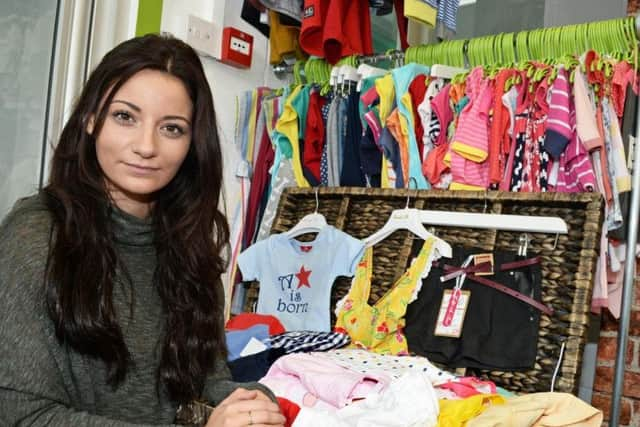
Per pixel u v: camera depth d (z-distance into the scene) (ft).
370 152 7.20
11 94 6.13
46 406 2.78
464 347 5.74
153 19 7.41
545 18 10.22
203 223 3.58
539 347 5.54
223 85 8.21
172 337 3.38
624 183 5.86
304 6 7.39
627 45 6.16
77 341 2.92
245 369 5.53
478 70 6.47
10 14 6.11
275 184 7.69
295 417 4.43
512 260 5.81
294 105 7.63
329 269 6.63
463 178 6.36
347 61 7.72
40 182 6.36
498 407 4.29
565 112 5.82
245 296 7.78
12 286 2.78
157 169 3.21
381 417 4.19
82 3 6.55
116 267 3.25
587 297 5.38
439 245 6.14
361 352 5.59
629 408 7.05
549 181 6.06
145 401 3.30
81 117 3.19
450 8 7.08
